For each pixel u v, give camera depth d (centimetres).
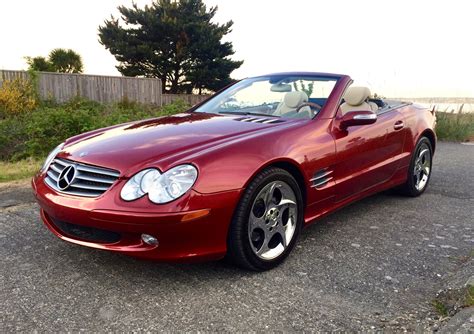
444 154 838
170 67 3098
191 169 260
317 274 292
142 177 256
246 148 284
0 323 231
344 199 370
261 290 269
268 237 295
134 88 1917
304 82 406
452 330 219
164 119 378
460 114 1230
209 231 263
